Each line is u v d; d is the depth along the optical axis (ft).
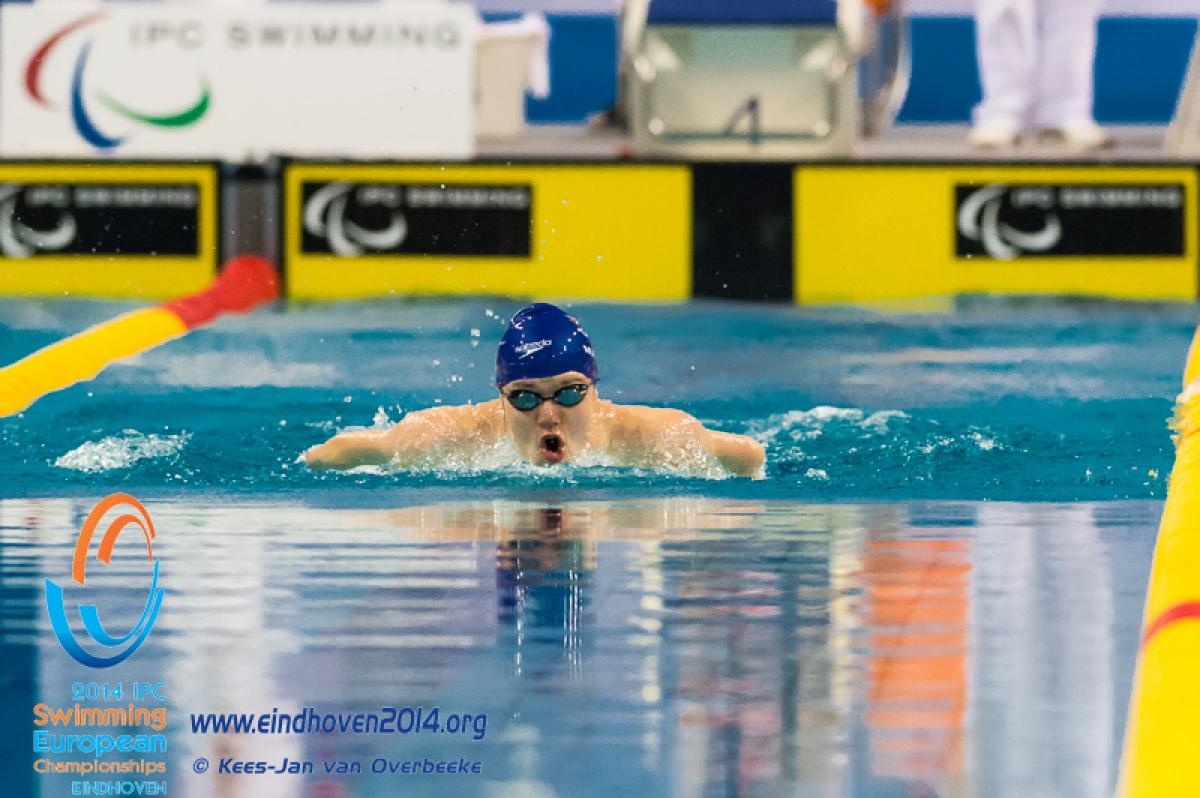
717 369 62.03
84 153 83.76
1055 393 56.65
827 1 85.35
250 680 23.12
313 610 27.35
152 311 71.82
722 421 51.78
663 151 86.84
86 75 83.61
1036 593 28.50
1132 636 25.38
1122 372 61.00
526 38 95.20
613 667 23.67
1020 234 83.51
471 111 84.17
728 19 85.30
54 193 82.58
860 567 30.78
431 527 35.27
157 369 61.67
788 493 40.45
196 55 83.87
